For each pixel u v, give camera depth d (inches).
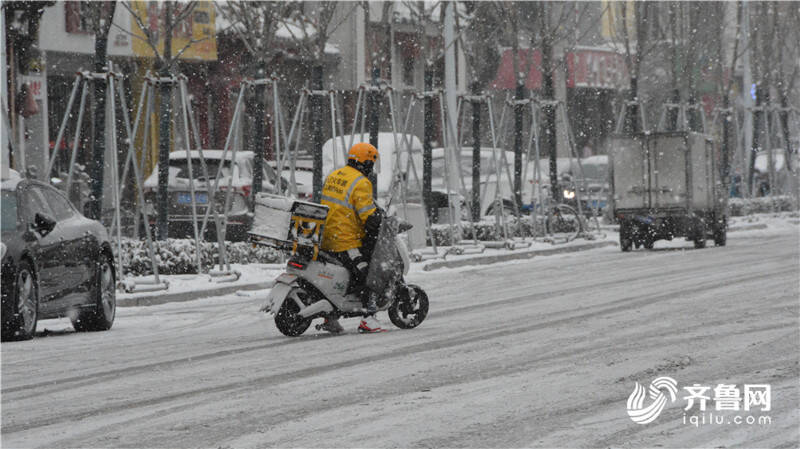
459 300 1772.9
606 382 937.5
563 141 6422.2
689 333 1234.0
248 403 871.1
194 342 1305.4
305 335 1326.3
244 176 2632.9
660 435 741.9
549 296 1770.4
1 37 1957.4
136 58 4003.4
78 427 797.2
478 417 802.2
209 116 4394.7
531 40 3437.5
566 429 761.0
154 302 1829.5
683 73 4318.4
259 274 2138.3
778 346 1118.4
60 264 1406.3
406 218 2480.3
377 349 1171.9
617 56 6402.6
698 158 3019.2
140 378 1017.5
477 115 3048.7
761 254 2600.9
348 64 4943.4
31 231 1362.0
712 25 4552.2
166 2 2534.5
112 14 2122.3
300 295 1309.1
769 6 4933.6
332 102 2406.5
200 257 2068.2
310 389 930.1
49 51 3646.7
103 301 1503.4
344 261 1300.4
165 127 2194.9
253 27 2642.7
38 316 1368.1
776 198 4618.6
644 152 2994.6
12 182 1405.0
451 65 2854.3
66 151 3905.0
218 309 1739.7
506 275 2252.7
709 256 2600.9
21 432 786.8
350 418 804.6
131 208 3786.9
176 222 2610.7
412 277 2231.8
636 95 3873.0
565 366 1026.7
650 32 4594.0
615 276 2123.5
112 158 1894.7
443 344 1200.8
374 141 2647.6
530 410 825.5
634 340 1190.9
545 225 3152.1
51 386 988.6
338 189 1301.7
